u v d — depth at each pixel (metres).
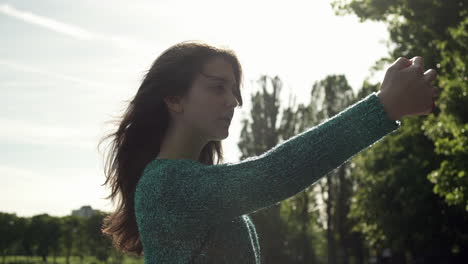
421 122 18.09
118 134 1.70
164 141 1.63
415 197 22.30
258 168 1.22
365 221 25.70
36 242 119.62
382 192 24.44
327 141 1.19
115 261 94.75
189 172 1.36
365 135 1.18
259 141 47.66
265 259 42.03
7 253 122.94
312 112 52.09
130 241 1.84
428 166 21.86
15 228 120.94
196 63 1.56
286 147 1.22
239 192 1.23
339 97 51.94
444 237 23.34
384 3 17.34
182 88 1.57
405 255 36.34
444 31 16.59
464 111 13.91
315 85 52.78
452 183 14.05
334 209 53.38
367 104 1.19
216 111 1.56
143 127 1.64
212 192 1.27
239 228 1.45
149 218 1.37
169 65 1.58
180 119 1.60
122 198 1.78
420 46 17.81
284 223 44.59
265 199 1.22
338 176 52.81
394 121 1.19
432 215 22.53
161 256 1.37
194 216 1.31
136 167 1.68
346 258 54.34
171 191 1.34
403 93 1.17
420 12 16.72
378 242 27.27
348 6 17.84
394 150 24.19
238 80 1.63
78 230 109.25
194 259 1.36
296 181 1.20
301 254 48.62
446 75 14.80
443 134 14.99
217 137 1.59
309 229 52.72
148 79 1.62
